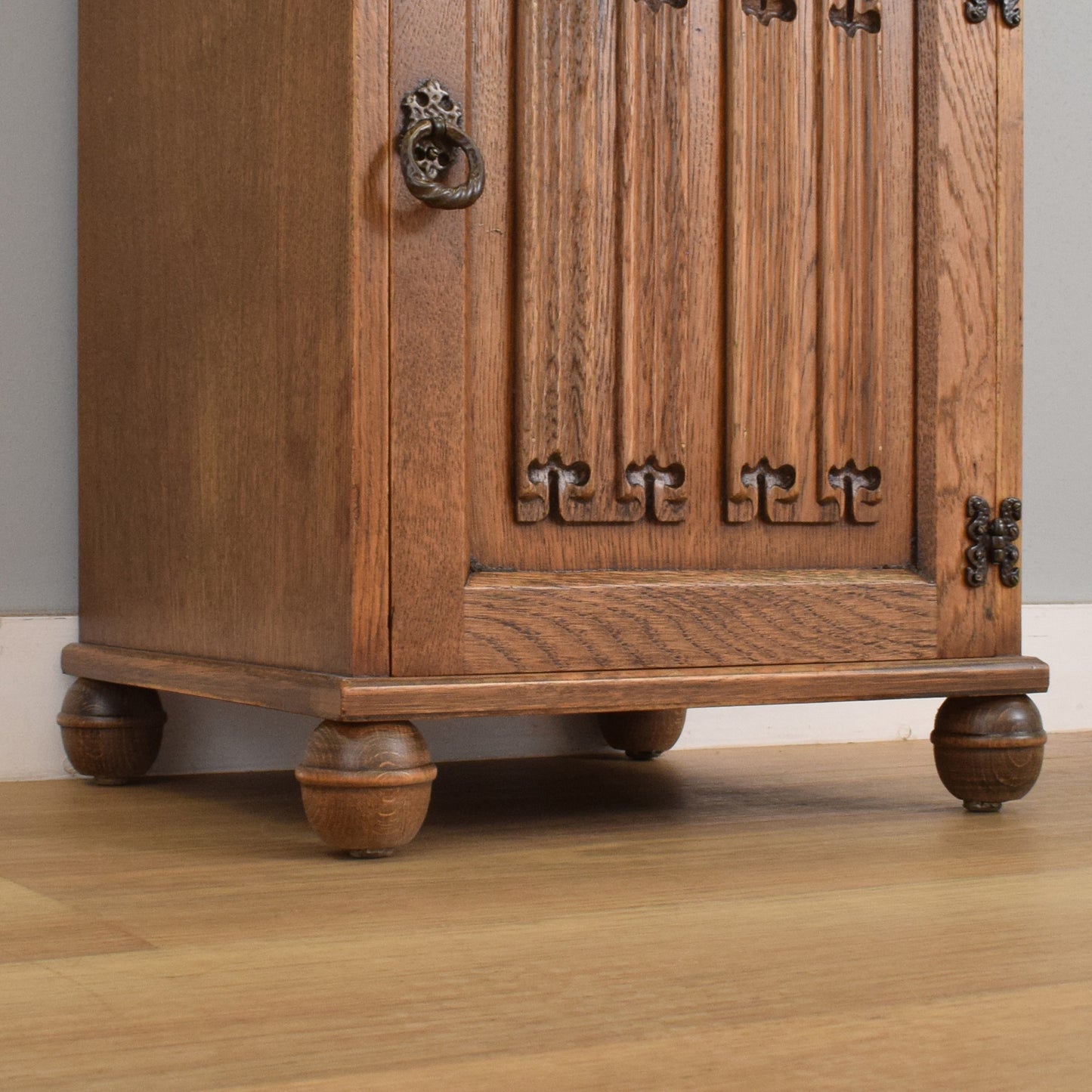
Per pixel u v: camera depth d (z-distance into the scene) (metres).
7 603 1.32
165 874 0.89
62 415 1.34
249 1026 0.57
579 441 0.99
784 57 1.07
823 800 1.21
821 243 1.09
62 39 1.34
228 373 1.06
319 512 0.94
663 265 1.03
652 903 0.81
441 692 0.92
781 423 1.07
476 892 0.84
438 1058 0.54
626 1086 0.51
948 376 1.14
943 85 1.14
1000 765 1.12
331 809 0.91
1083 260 1.82
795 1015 0.59
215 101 1.08
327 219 0.93
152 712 1.28
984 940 0.72
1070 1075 0.52
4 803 1.18
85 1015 0.59
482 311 0.96
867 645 1.09
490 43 0.97
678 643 1.01
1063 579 1.80
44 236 1.34
